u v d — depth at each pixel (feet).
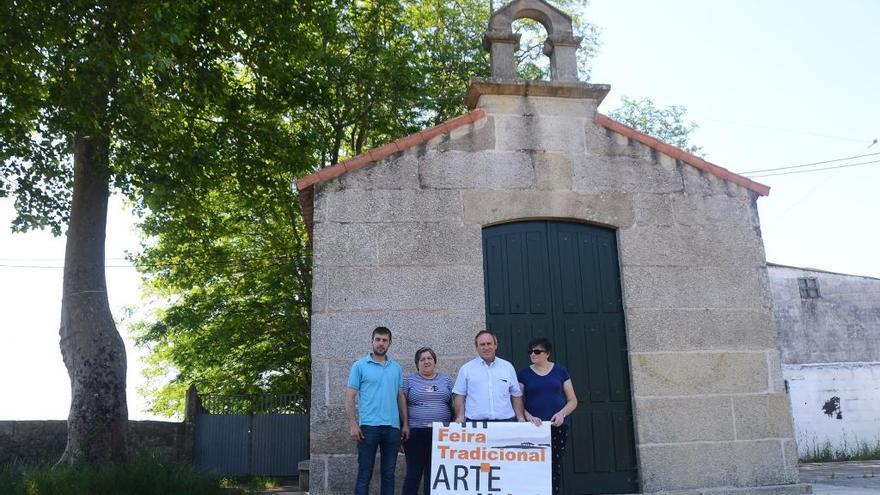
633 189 26.12
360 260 23.84
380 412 19.34
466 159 25.31
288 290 62.44
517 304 24.56
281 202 53.62
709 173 26.84
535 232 25.44
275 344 63.87
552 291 24.93
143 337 65.41
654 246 25.68
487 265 24.77
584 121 26.53
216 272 61.93
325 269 23.62
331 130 58.75
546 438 18.75
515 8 28.02
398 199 24.54
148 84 35.68
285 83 43.73
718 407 24.52
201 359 62.85
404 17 62.69
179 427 52.11
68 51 31.60
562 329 24.61
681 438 24.02
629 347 24.56
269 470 53.72
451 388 20.42
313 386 22.56
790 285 76.43
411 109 60.13
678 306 25.22
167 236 57.98
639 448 23.70
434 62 64.03
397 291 23.73
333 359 22.86
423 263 24.09
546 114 26.35
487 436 18.89
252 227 63.10
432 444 18.97
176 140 37.47
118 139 38.63
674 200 26.30
